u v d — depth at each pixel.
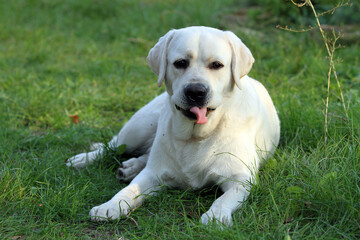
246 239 3.15
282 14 10.19
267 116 4.60
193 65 3.77
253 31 9.70
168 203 3.97
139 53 9.64
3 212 3.75
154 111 5.04
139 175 4.21
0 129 5.72
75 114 6.49
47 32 11.43
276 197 3.73
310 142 4.86
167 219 3.62
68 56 9.75
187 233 3.40
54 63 9.27
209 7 12.10
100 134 5.80
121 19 12.16
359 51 8.18
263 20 10.33
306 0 4.60
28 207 3.81
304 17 9.43
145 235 3.39
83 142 5.61
